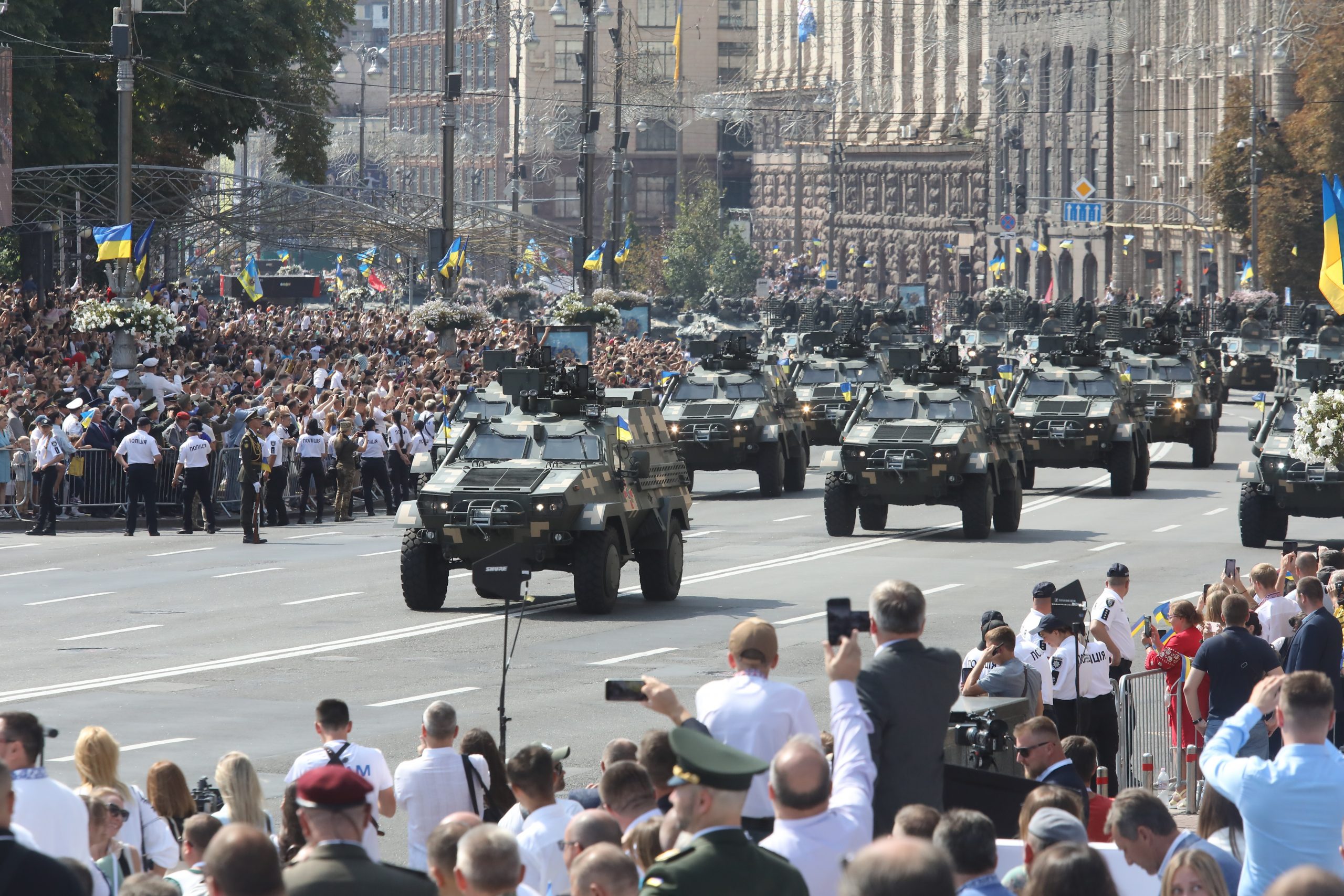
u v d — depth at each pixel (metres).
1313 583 49.12
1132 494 143.25
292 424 124.81
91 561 100.94
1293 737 28.92
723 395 144.50
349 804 24.48
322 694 66.12
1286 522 110.94
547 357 93.00
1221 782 29.20
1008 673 47.91
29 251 192.12
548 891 32.09
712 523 124.62
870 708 29.16
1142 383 167.00
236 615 83.81
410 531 85.31
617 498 86.50
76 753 34.62
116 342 137.88
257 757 55.91
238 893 21.12
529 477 85.31
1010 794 33.31
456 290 193.62
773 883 23.67
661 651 75.44
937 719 29.56
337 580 95.00
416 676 69.81
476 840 24.00
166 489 120.25
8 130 142.75
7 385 122.62
